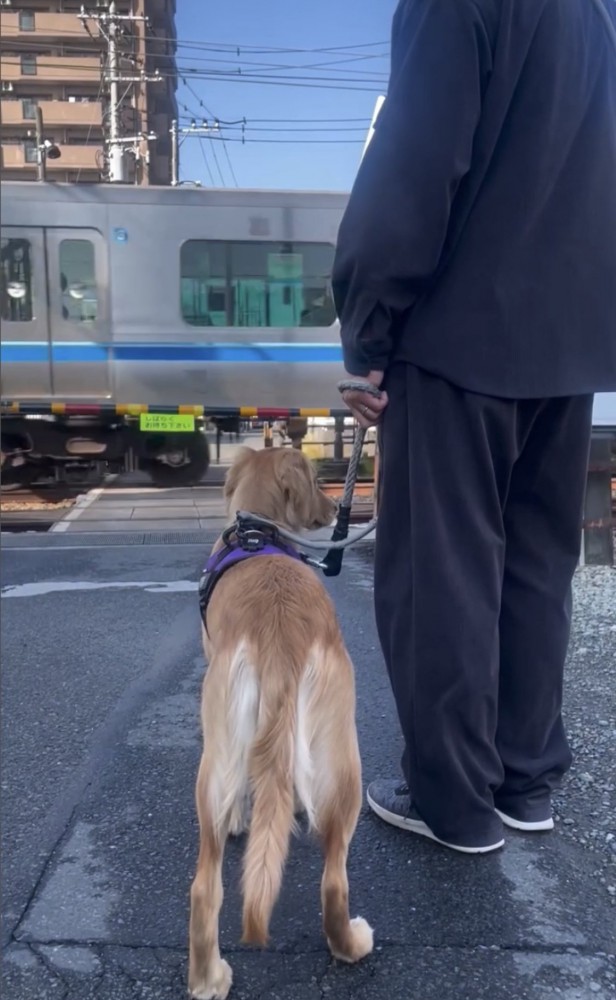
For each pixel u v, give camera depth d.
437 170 2.35
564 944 2.44
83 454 12.38
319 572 6.58
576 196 2.54
